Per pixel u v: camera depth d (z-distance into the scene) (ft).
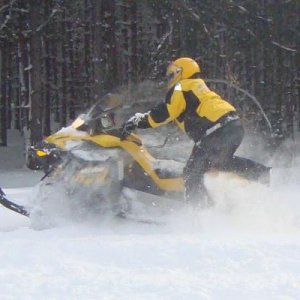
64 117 116.37
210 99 27.78
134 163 28.17
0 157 99.30
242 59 100.73
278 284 17.22
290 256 20.22
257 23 94.17
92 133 28.53
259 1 95.45
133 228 27.07
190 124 28.04
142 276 18.33
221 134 27.35
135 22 104.63
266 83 103.86
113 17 95.25
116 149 28.19
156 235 24.85
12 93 121.70
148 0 87.20
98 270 19.08
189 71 28.32
